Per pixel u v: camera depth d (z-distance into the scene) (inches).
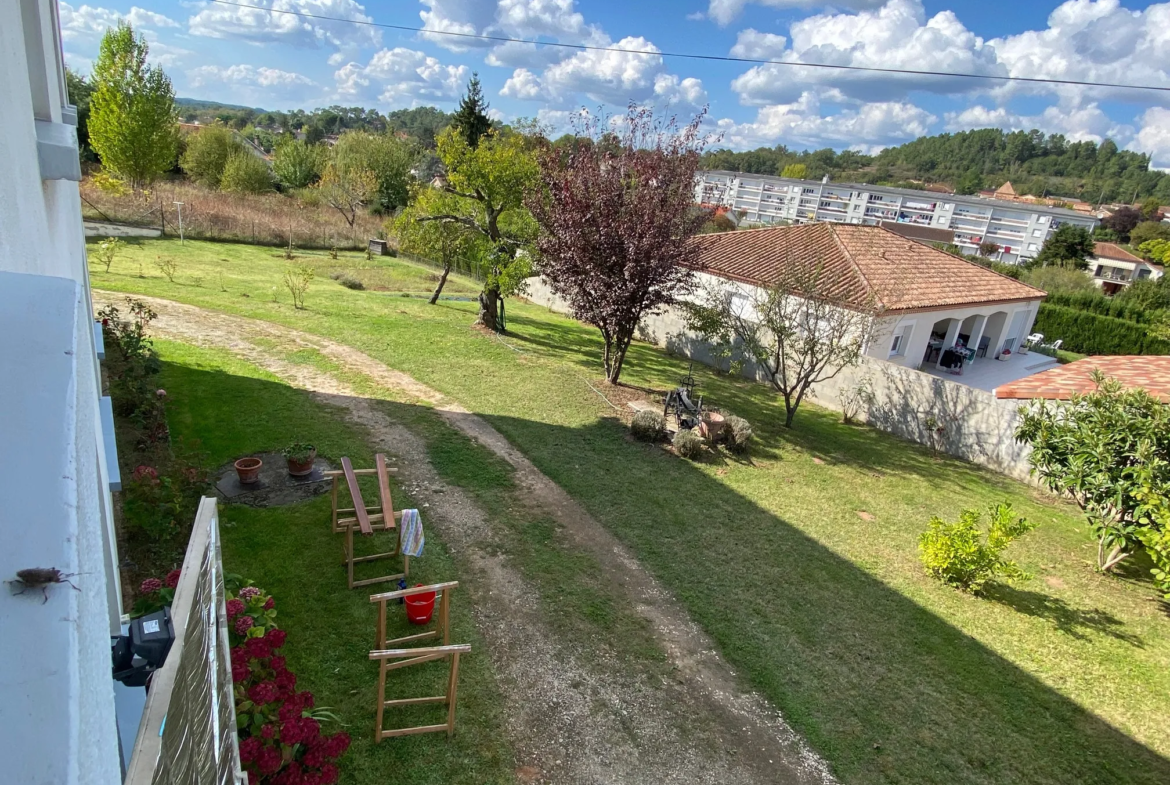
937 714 245.1
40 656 27.2
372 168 1811.0
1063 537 411.5
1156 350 1114.7
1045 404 437.4
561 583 294.0
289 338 603.8
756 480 436.5
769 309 551.2
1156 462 332.2
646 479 412.5
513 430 458.6
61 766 25.6
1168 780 227.5
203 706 97.9
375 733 199.8
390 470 301.7
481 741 206.1
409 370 559.2
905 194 4148.6
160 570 251.4
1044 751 233.9
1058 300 1306.6
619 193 519.8
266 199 1485.0
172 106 1288.1
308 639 236.2
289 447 352.5
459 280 1126.4
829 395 643.5
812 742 225.0
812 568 335.6
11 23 73.5
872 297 557.9
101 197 1065.5
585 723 219.9
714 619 283.6
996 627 304.2
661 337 816.3
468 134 1398.9
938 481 480.1
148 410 370.6
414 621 249.6
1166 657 295.0
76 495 32.9
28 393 35.5
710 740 220.4
